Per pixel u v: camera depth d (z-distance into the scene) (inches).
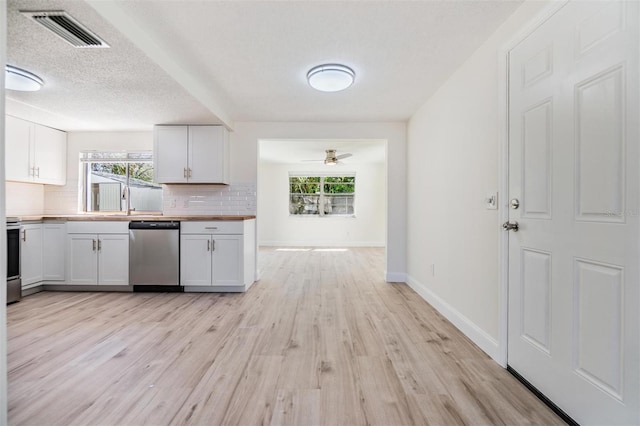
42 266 132.8
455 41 80.0
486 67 79.4
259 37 78.7
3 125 46.8
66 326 95.2
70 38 68.6
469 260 87.7
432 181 118.1
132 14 68.6
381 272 180.5
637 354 42.0
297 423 52.2
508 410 55.8
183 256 133.3
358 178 315.0
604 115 46.3
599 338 47.4
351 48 84.0
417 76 101.3
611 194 45.4
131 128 149.7
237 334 89.4
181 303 119.3
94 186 160.2
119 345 81.9
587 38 49.1
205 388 62.2
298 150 237.1
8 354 76.7
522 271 65.4
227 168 151.9
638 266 41.9
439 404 57.3
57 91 100.3
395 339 86.2
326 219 315.3
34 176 138.0
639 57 41.4
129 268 132.9
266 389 61.9
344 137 155.7
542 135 59.3
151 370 69.2
